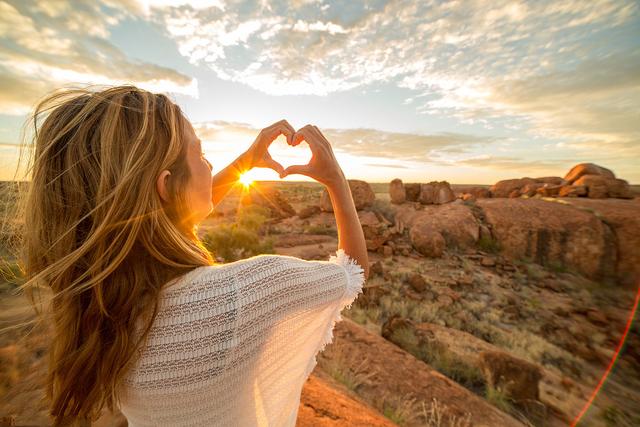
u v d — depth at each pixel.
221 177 0.91
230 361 0.55
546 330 8.77
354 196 23.84
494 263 15.02
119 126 0.53
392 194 25.16
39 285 0.56
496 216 17.30
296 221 25.72
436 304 9.84
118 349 0.52
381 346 5.30
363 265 0.77
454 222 17.30
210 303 0.55
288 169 0.81
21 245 0.58
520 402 4.73
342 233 0.77
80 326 0.54
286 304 0.60
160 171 0.56
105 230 0.50
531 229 15.73
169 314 0.54
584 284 12.85
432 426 3.62
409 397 4.09
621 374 6.58
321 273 0.67
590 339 8.33
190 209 0.63
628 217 14.34
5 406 2.60
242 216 25.84
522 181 26.02
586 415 4.84
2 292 2.28
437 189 23.92
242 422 0.61
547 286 12.68
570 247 14.55
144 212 0.52
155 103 0.58
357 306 9.07
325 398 2.92
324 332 0.73
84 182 0.53
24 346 2.98
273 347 0.62
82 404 0.55
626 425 4.65
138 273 0.54
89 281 0.50
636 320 9.25
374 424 2.66
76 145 0.53
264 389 0.63
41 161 0.55
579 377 6.33
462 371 5.45
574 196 19.06
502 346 7.36
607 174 21.05
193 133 0.66
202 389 0.54
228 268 0.59
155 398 0.55
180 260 0.57
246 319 0.55
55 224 0.54
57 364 0.55
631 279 12.59
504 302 10.81
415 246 16.81
